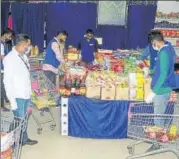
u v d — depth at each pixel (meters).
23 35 4.76
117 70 6.16
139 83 5.41
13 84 4.80
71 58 7.61
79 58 7.80
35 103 5.62
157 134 4.51
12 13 9.38
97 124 5.58
